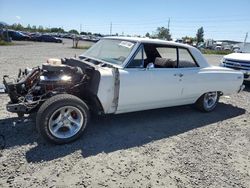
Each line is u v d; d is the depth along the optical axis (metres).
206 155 3.98
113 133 4.45
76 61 4.59
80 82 4.14
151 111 5.81
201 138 4.59
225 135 4.82
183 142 4.36
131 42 4.67
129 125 4.87
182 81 5.09
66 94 3.85
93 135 4.29
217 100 6.13
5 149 3.61
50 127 3.68
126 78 4.26
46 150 3.67
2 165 3.23
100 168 3.36
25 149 3.65
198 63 5.45
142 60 4.59
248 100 7.75
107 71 4.12
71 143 3.94
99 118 5.06
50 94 3.94
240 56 9.55
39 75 4.09
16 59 13.41
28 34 43.84
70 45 34.53
